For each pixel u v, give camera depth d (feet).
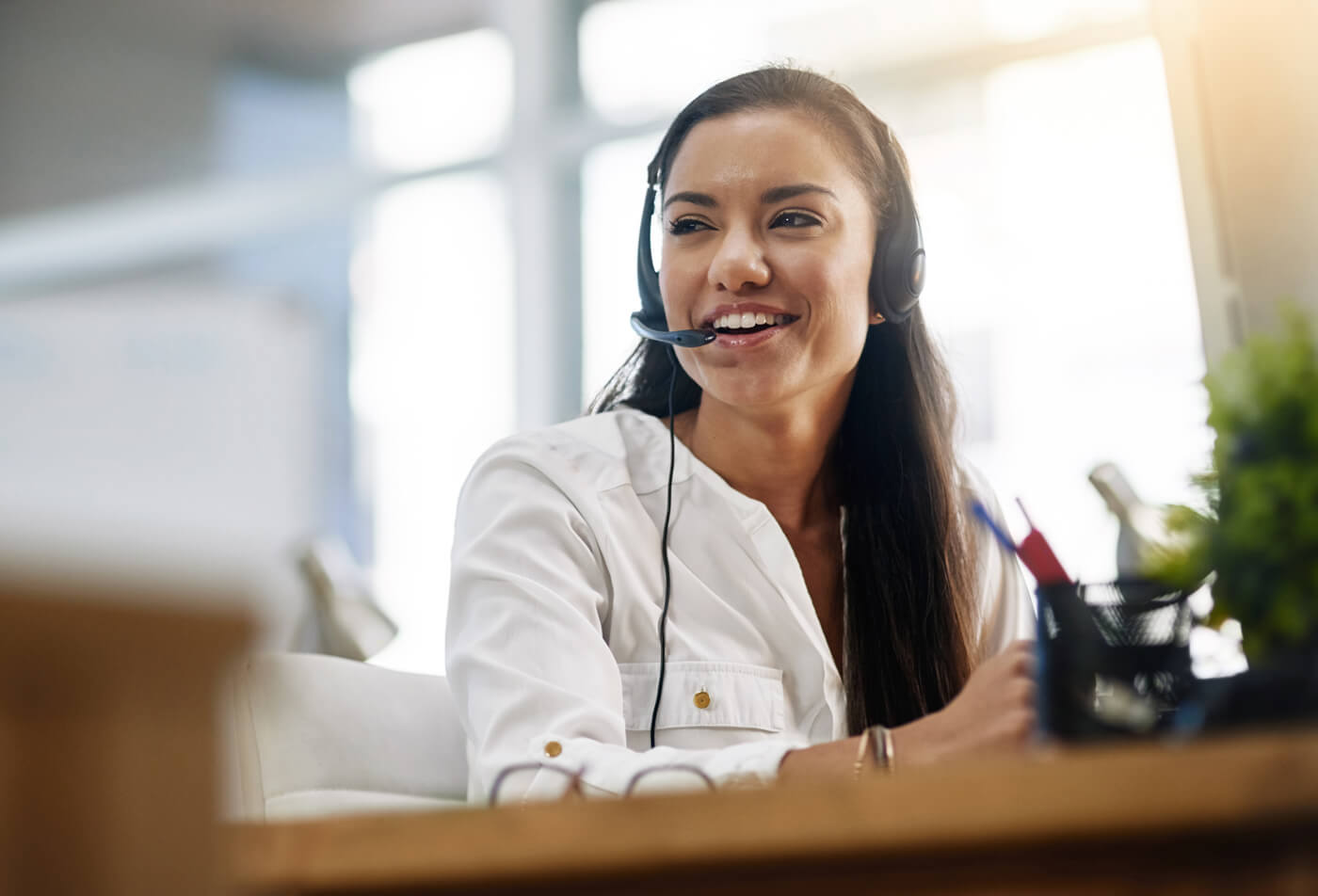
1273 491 3.02
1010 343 17.85
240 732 4.94
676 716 5.60
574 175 22.21
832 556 6.32
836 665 6.11
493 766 4.66
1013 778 2.07
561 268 22.03
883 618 6.13
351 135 23.22
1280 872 2.06
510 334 22.04
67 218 24.08
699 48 21.59
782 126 5.88
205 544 1.42
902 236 6.11
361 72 23.34
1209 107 5.07
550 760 4.50
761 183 5.80
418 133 22.95
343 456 22.17
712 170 5.86
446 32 22.90
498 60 22.71
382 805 5.16
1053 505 17.08
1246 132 4.99
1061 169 18.06
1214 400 3.23
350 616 7.11
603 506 5.91
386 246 22.84
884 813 2.08
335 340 22.59
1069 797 2.05
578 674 5.12
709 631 5.82
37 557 1.31
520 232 22.12
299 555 7.17
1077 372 17.53
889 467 6.36
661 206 6.10
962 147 18.53
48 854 1.38
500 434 21.88
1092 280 17.66
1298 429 3.09
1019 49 18.51
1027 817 2.05
